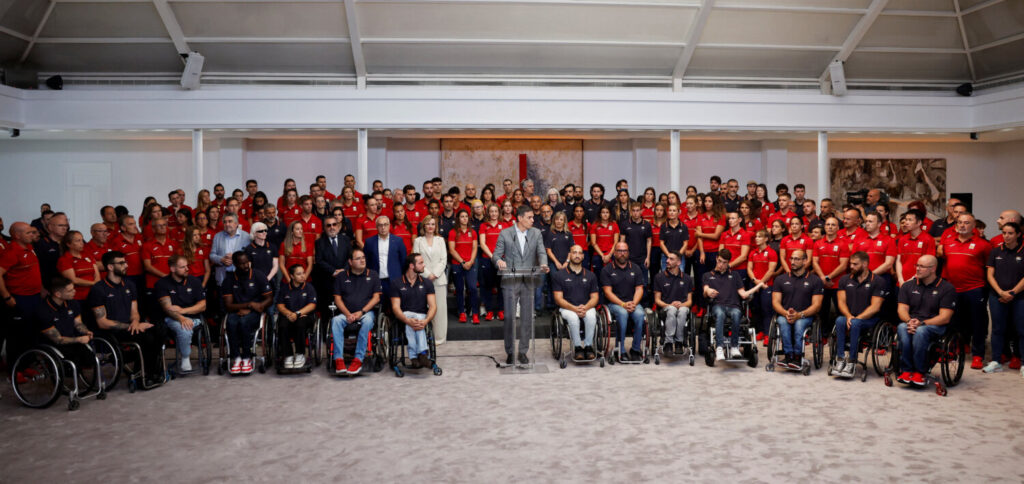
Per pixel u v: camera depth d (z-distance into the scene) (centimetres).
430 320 709
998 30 1191
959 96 1299
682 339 766
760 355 800
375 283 725
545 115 1216
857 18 1194
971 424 534
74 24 1117
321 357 782
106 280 669
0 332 696
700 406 586
